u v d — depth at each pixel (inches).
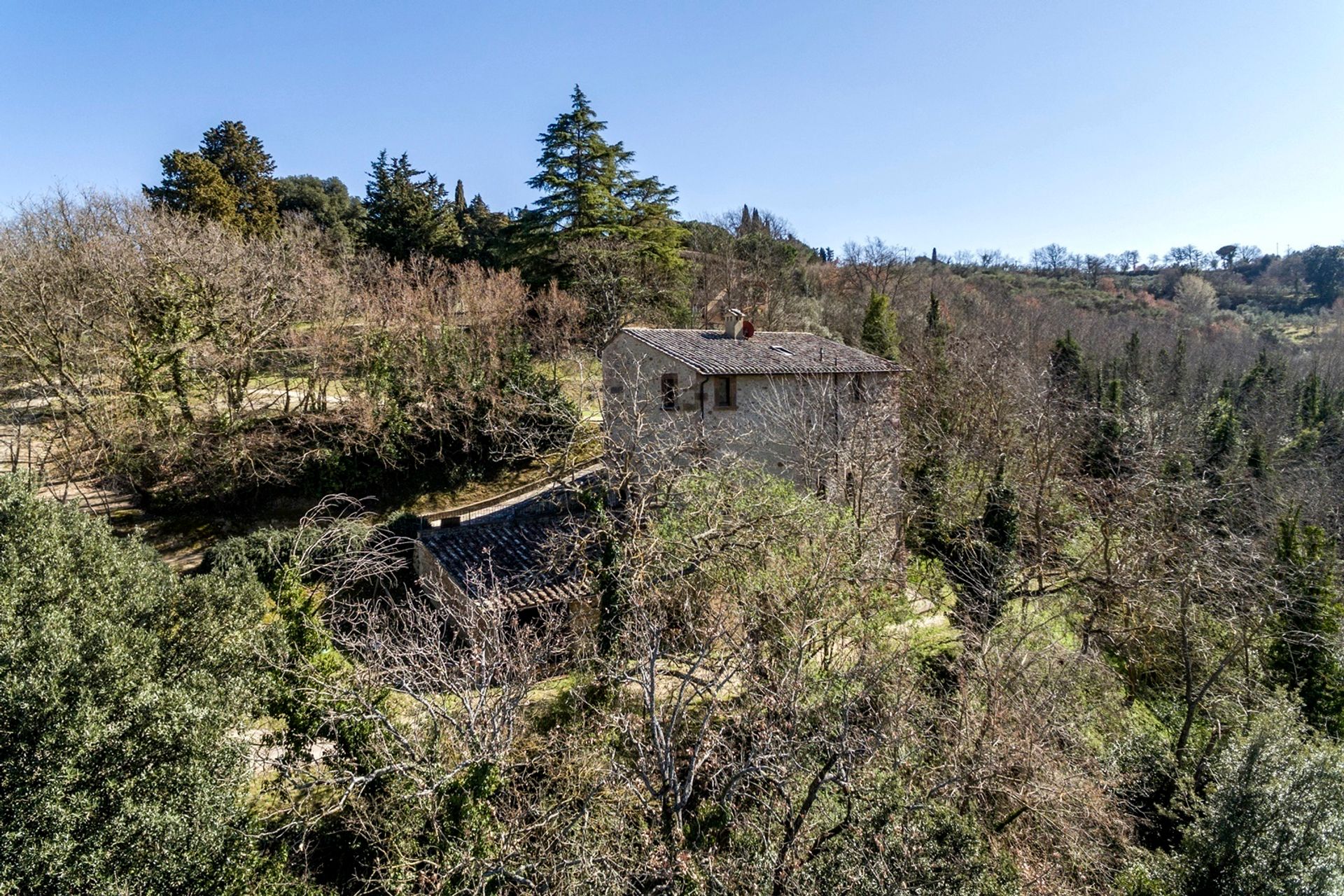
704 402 837.8
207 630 405.7
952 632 663.1
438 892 321.7
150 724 307.0
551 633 528.1
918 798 370.0
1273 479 1159.0
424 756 370.9
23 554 374.9
